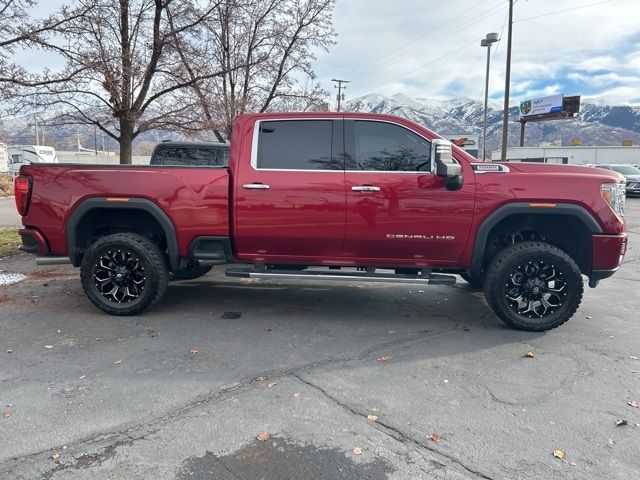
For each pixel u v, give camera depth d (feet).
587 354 13.76
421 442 9.36
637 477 8.36
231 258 16.52
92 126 34.73
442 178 15.12
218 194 15.93
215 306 18.24
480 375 12.34
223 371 12.42
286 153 15.93
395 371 12.53
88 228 17.28
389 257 15.98
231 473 8.39
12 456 8.79
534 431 9.77
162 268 16.57
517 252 15.17
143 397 10.98
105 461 8.67
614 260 15.05
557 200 14.92
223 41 40.63
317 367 12.75
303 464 8.65
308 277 15.99
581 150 148.97
